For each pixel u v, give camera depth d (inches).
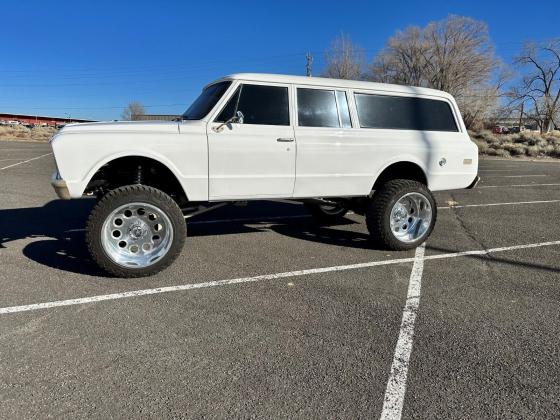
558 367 122.0
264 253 220.2
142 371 117.6
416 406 105.3
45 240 237.0
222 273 190.4
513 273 195.5
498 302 164.1
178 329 140.2
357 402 106.3
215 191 191.6
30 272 187.0
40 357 123.3
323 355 126.3
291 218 305.6
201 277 185.2
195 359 123.4
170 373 116.9
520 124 2122.3
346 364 122.0
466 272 195.9
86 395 107.6
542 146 1068.5
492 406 105.7
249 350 128.4
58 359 122.5
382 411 103.4
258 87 196.5
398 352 128.4
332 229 273.0
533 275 193.2
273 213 323.3
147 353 126.2
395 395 109.1
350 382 114.0
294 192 205.0
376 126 219.0
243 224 285.0
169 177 199.6
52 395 107.4
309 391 110.1
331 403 105.9
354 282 182.1
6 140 1279.5
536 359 125.9
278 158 197.9
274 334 137.9
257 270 195.0
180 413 101.9
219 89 196.7
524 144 1146.0
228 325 143.3
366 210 224.4
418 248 232.5
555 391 111.7
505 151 1013.2
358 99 215.9
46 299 160.7
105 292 167.6
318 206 279.0
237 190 194.9
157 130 181.0
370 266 202.2
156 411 102.4
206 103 199.3
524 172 652.1
